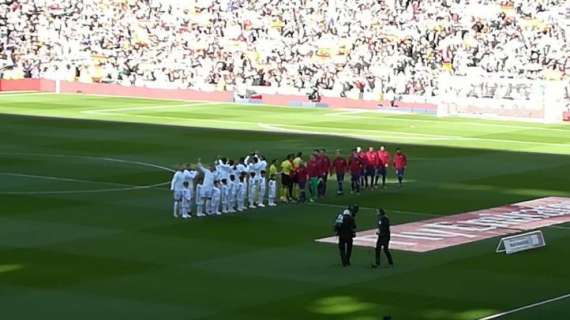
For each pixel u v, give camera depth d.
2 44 153.62
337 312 45.59
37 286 49.22
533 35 141.62
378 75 138.62
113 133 106.31
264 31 153.62
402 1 152.38
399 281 50.88
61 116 120.31
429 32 146.62
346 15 152.75
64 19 158.88
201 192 66.31
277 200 72.19
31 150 94.38
